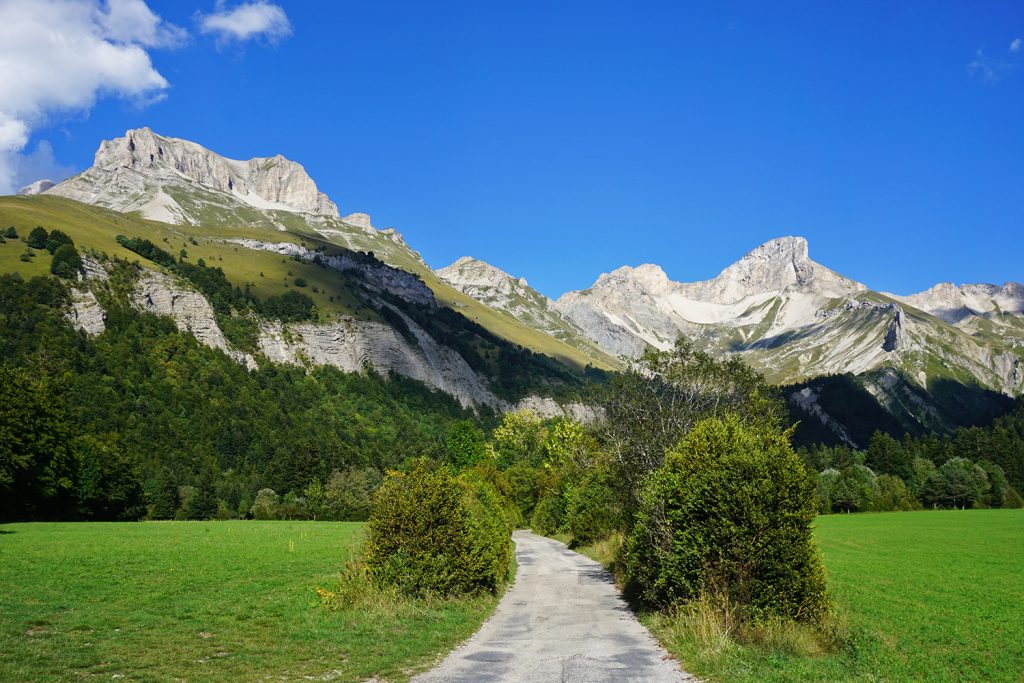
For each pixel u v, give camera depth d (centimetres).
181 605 2088
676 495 1859
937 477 11969
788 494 1677
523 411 10706
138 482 8594
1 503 6494
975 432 14200
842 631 1603
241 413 14538
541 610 2208
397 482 2197
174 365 15388
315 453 11488
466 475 3116
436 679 1256
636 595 2333
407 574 2067
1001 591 3122
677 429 2811
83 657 1372
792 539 1653
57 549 3638
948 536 6650
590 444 4209
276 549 4181
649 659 1439
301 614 1939
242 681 1234
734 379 2847
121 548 3875
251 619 1869
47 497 6900
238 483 11394
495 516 2856
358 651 1477
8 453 6134
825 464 13712
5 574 2595
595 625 1911
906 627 2130
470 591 2222
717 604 1628
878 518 9438
